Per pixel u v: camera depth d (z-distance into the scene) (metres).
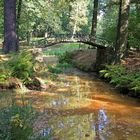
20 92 16.64
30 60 19.56
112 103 16.06
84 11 64.44
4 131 6.34
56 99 15.95
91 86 20.81
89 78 24.42
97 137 10.56
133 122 12.72
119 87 19.53
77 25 65.50
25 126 6.77
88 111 14.07
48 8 34.06
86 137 10.41
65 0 34.69
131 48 27.34
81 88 19.84
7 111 6.96
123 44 23.77
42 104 14.46
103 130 11.41
